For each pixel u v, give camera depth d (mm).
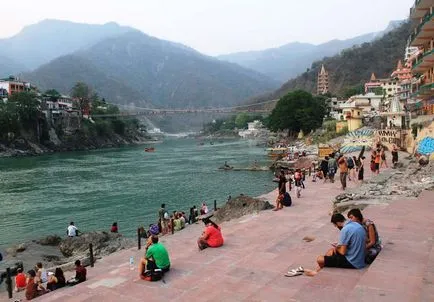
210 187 54000
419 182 21625
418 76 59000
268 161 84562
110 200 46906
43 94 167875
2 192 53625
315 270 9891
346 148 60719
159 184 58281
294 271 9930
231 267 11367
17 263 22141
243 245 14602
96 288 11281
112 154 126062
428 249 9992
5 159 111188
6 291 18562
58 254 25000
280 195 22359
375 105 123000
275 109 129875
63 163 95875
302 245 12719
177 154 119438
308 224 16141
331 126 106750
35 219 38188
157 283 10875
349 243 9352
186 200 45688
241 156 102875
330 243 12531
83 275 16188
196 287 10305
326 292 7949
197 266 12148
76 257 23125
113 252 23391
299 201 24016
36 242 26984
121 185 58250
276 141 143625
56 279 15828
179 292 10195
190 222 30344
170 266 12219
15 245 26938
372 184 23406
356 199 18641
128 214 39406
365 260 9586
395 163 33875
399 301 7078
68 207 43375
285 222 18406
